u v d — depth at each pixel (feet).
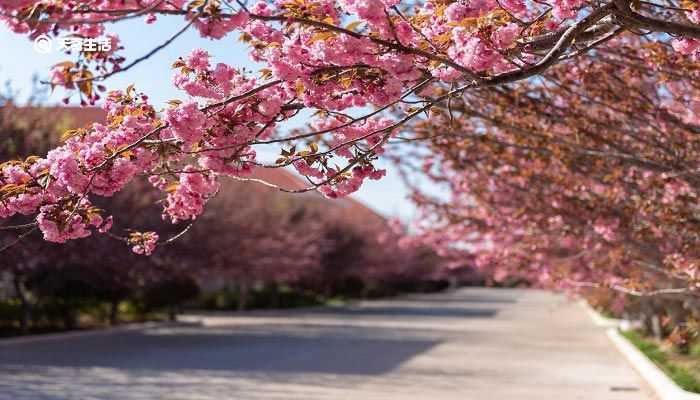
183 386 41.86
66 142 16.88
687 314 59.67
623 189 32.17
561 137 29.19
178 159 17.95
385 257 187.21
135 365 51.93
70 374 46.09
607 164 30.81
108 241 61.36
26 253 57.72
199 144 16.56
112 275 68.74
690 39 16.94
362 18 14.03
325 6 14.85
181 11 13.14
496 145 31.89
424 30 16.39
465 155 36.32
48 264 61.93
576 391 42.34
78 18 13.20
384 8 14.07
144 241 18.94
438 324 107.45
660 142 28.22
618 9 14.60
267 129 17.67
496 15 14.78
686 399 34.96
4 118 56.39
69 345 66.64
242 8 13.56
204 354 60.75
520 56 16.21
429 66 16.08
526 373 50.57
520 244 46.03
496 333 89.81
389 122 18.84
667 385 39.32
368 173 17.31
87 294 79.05
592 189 35.50
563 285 52.80
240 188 109.91
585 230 37.42
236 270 91.09
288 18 13.98
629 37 27.68
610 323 101.71
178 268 74.18
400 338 81.05
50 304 78.64
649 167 26.71
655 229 33.78
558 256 50.03
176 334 82.02
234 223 88.94
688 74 23.58
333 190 17.44
